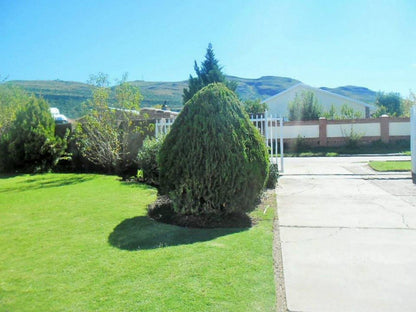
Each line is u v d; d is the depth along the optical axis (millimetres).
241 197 4512
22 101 14219
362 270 2910
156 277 2740
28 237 3930
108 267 2973
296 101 24766
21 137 11492
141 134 9758
